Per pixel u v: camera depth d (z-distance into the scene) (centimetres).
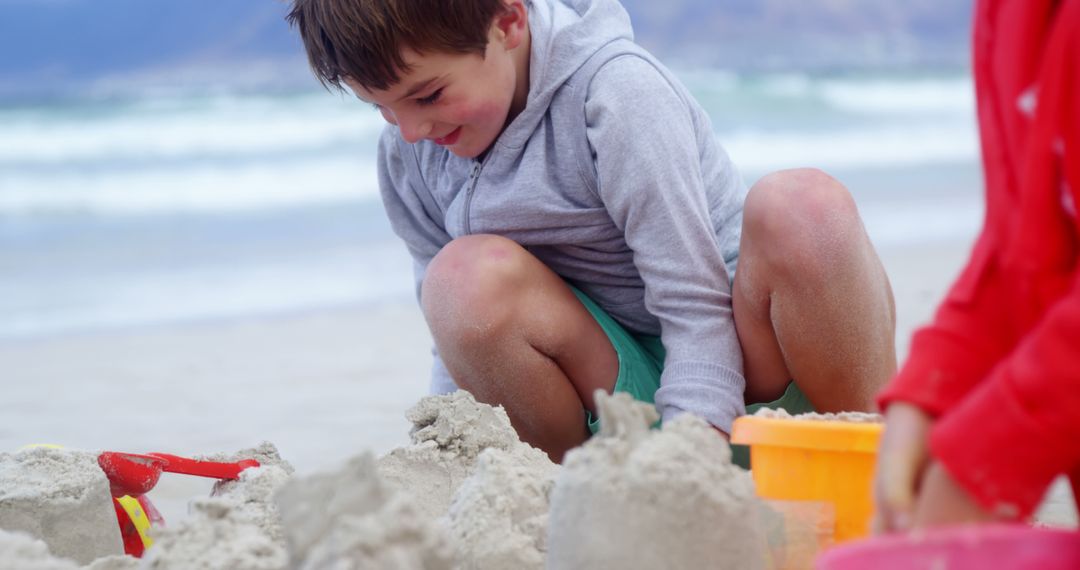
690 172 236
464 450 213
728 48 3969
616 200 236
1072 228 117
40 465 203
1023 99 119
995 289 125
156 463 209
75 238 1010
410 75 223
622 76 238
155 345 586
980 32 127
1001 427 109
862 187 1260
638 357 252
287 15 243
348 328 620
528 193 246
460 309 229
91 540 198
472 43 226
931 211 1072
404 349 552
